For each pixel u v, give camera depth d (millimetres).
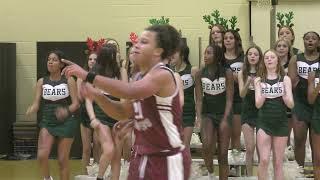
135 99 2904
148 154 3008
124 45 11742
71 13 11773
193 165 8031
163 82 2900
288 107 6703
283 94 6539
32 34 11781
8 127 11352
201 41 11609
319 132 7012
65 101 6832
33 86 11789
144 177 2990
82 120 7941
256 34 11469
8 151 11328
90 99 3055
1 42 11469
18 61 11805
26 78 11805
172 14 11727
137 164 3041
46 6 11781
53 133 6746
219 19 10344
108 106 3082
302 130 7215
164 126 2967
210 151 7293
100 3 11766
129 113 3143
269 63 6609
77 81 6738
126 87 2787
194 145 8875
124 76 6867
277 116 6539
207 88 7223
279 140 6566
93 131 7988
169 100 2959
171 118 2979
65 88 6812
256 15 11461
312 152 7266
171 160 2982
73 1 11773
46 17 11789
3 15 11797
